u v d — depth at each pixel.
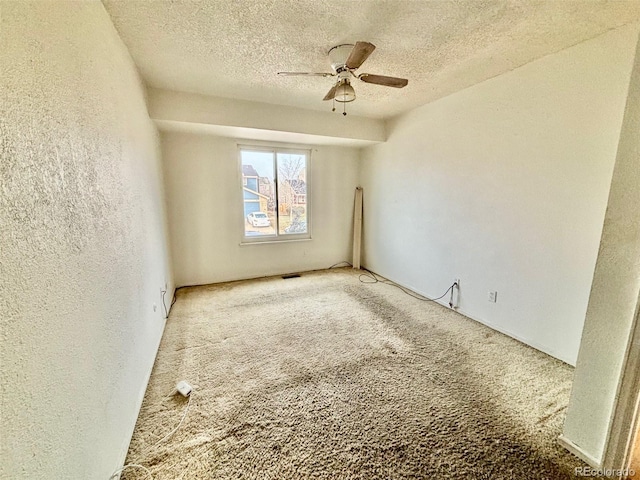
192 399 1.72
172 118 2.92
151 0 1.51
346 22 1.75
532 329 2.33
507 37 1.89
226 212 4.01
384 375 1.96
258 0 1.54
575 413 1.34
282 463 1.31
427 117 3.31
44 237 0.77
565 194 2.05
